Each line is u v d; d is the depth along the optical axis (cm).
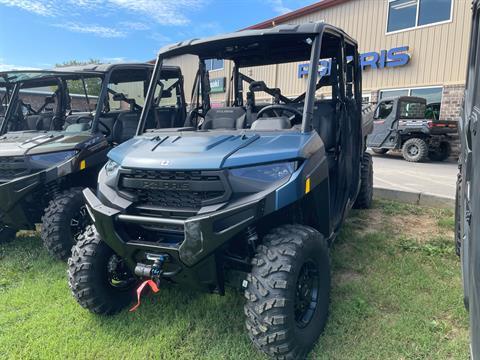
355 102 379
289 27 266
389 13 1199
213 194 210
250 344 233
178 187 213
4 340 246
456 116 1084
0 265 367
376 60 1235
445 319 249
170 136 266
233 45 311
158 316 268
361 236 400
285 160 214
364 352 222
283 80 400
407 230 420
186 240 200
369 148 1202
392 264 329
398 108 1041
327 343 231
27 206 365
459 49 1066
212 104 386
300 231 223
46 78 486
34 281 330
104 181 246
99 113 442
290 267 204
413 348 223
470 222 182
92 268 257
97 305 261
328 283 243
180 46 311
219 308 273
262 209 199
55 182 378
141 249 219
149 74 510
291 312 203
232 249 233
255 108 365
